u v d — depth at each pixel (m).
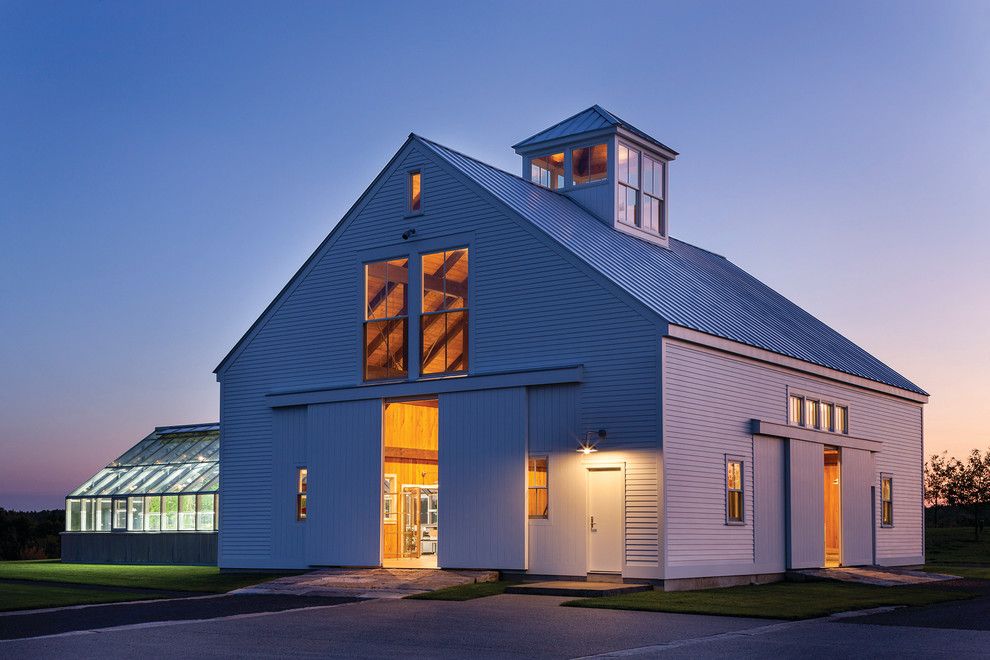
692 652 14.51
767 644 15.32
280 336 29.44
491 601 20.97
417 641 15.57
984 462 55.59
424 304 26.91
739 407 26.06
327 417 27.98
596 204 30.27
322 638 15.86
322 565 27.56
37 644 15.15
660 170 32.59
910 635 16.44
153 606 20.48
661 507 22.91
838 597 22.41
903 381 36.16
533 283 25.19
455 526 25.50
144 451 39.62
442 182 27.00
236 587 24.72
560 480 24.22
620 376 23.70
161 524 35.84
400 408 32.09
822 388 30.39
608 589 21.52
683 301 26.22
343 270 28.52
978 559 42.94
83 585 25.53
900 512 34.72
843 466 31.11
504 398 25.11
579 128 30.92
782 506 27.59
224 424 30.17
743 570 25.58
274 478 29.00
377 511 26.77
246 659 13.84
